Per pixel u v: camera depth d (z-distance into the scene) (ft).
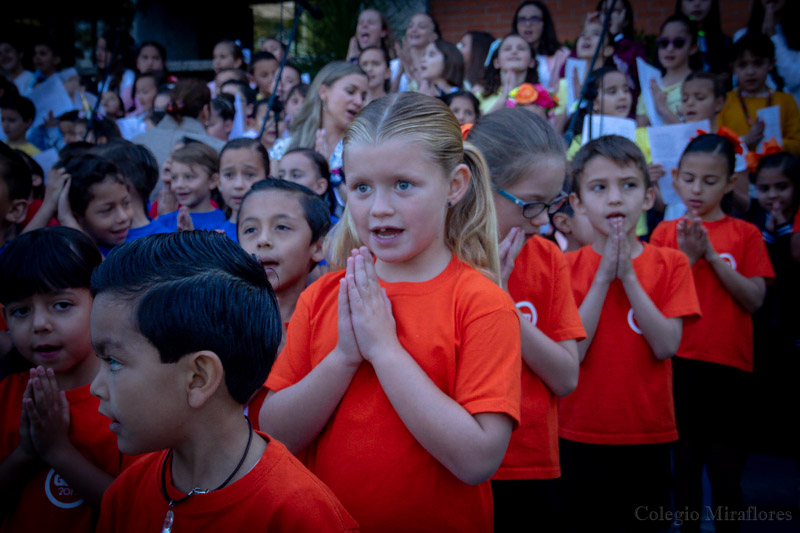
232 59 21.57
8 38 27.35
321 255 6.98
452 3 24.49
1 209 8.01
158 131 14.65
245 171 10.52
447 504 4.41
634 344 7.86
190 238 3.88
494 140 6.10
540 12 17.39
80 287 5.28
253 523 3.62
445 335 4.42
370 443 4.40
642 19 22.67
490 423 4.20
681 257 8.29
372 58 17.11
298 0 13.97
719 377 9.67
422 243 4.37
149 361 3.55
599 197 8.15
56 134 19.80
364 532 4.34
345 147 4.50
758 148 14.58
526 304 6.25
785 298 11.82
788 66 15.87
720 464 9.54
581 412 7.92
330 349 4.71
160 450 3.79
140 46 22.47
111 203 8.71
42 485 5.25
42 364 5.27
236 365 3.70
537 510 6.16
